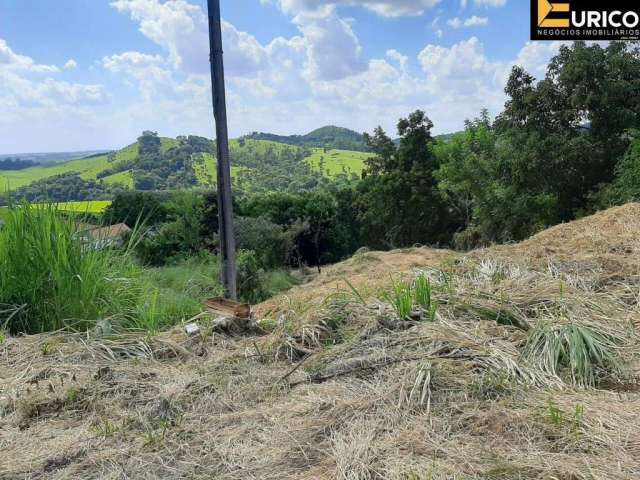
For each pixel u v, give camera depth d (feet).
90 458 6.99
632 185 48.39
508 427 6.99
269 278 59.00
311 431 7.31
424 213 93.04
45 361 10.50
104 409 8.41
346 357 9.78
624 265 14.65
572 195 61.98
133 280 14.99
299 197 131.13
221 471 6.60
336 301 12.82
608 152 59.62
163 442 7.27
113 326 13.00
